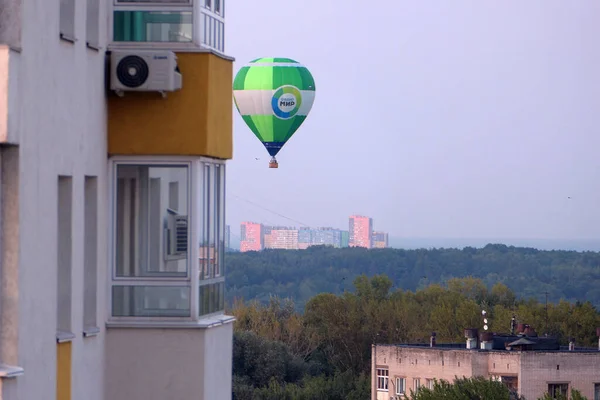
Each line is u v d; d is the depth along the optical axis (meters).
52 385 40.88
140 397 46.94
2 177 38.59
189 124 47.59
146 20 48.03
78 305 43.75
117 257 47.31
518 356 174.00
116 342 47.00
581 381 175.00
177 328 47.00
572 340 198.88
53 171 41.44
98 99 46.28
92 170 45.59
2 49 37.41
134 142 47.47
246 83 145.00
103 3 47.25
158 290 47.28
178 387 46.94
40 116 40.34
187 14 48.06
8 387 37.62
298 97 144.00
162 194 47.56
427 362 185.12
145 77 46.66
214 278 49.75
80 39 44.25
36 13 40.03
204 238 48.44
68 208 43.31
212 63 48.31
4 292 38.50
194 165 47.59
